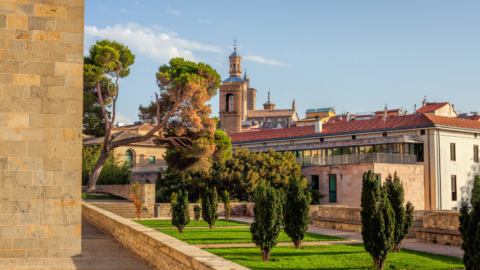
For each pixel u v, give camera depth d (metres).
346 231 28.06
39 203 13.11
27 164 13.04
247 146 67.38
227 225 31.23
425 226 23.17
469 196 51.53
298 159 52.31
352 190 46.00
